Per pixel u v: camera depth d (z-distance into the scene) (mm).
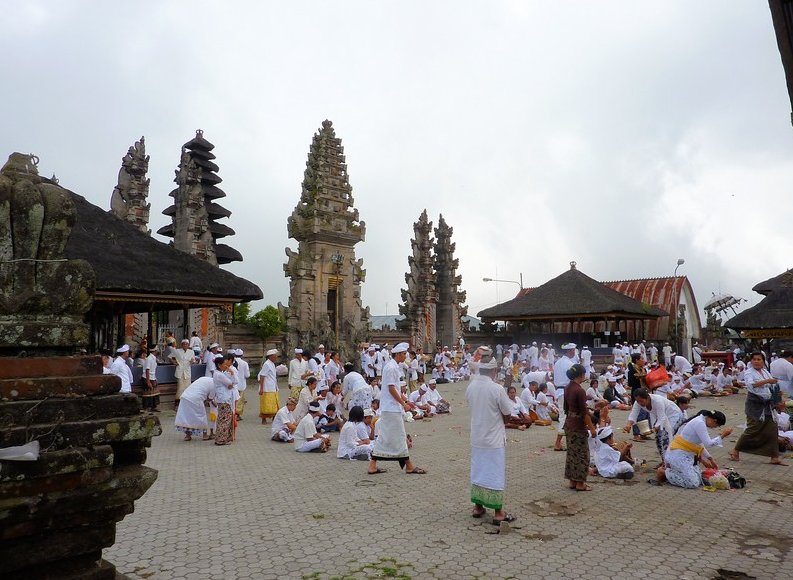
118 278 17484
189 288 18859
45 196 3623
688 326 61375
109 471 3250
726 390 25703
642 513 7969
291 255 37594
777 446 11422
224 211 41188
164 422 17453
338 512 7949
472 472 7613
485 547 6527
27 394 3168
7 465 2887
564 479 10141
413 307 46594
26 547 3031
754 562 6090
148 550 6414
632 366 19391
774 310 22312
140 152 35000
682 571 5828
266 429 16453
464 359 39781
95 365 3508
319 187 38781
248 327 34906
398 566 5930
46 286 3504
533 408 17438
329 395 16156
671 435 10445
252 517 7711
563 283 49156
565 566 5953
